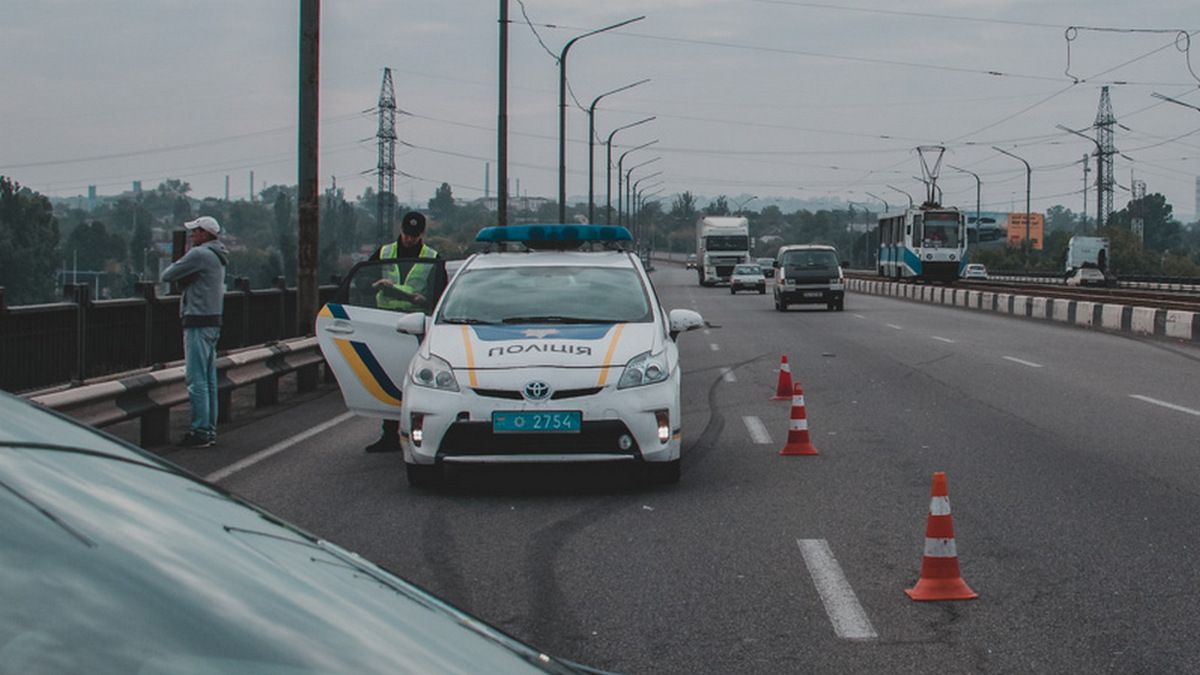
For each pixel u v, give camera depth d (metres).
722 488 9.96
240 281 19.08
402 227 12.84
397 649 2.04
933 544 6.75
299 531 2.49
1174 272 125.94
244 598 1.95
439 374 9.70
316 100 18.80
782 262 45.38
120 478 2.12
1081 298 47.47
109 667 1.66
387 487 10.08
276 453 11.91
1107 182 104.94
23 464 1.97
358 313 11.28
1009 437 12.69
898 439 12.60
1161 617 6.32
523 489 9.98
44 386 12.83
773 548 7.88
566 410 9.46
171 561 1.92
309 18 18.72
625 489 9.93
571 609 6.52
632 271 11.15
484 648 2.24
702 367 21.47
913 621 6.29
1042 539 8.08
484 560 7.59
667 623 6.27
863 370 20.47
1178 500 9.34
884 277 75.81
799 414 11.69
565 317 10.48
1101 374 19.62
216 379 12.60
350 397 11.44
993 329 32.59
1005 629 6.14
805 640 5.98
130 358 15.05
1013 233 193.38
